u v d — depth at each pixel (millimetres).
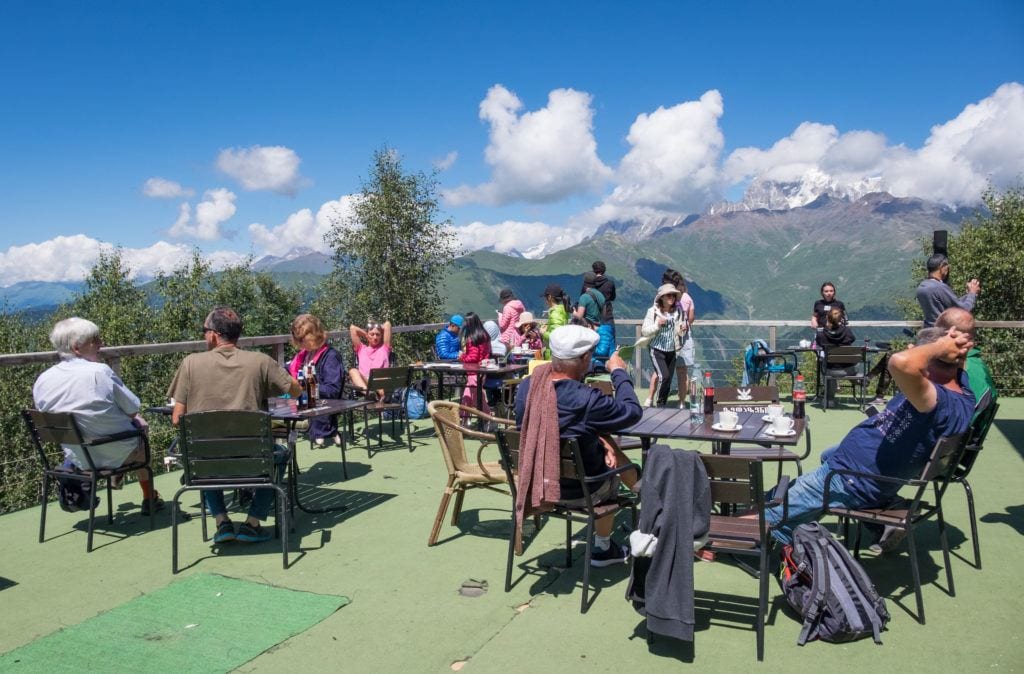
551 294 9508
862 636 3008
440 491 5473
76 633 3162
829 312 9250
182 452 3932
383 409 6906
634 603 3264
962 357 3271
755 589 3535
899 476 3338
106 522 4879
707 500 2863
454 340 8953
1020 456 6266
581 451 3469
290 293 40031
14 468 5820
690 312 8578
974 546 3730
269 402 5230
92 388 4332
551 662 2840
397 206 23188
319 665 2844
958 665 2760
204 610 3381
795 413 4309
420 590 3590
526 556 4070
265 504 4395
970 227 24766
